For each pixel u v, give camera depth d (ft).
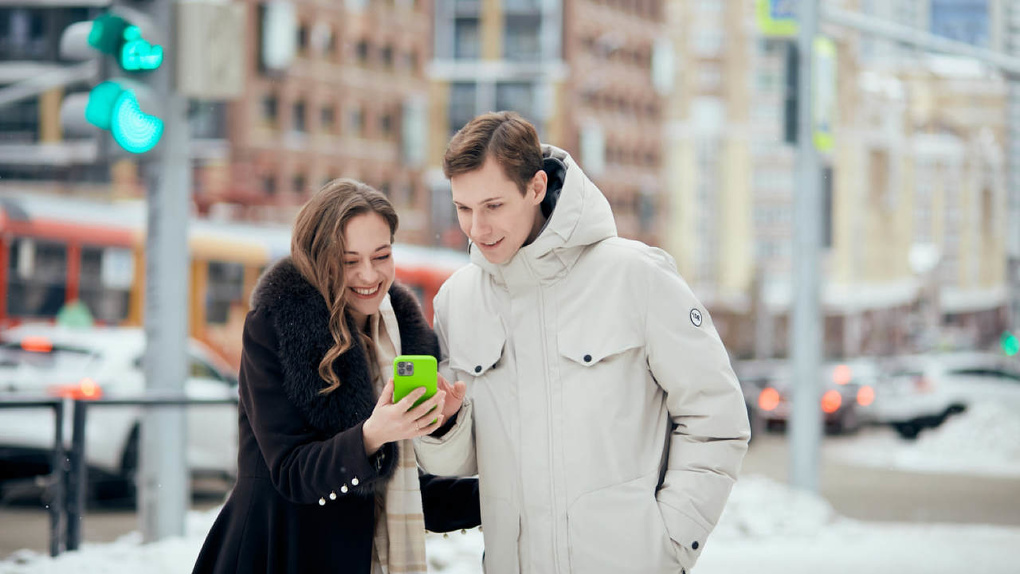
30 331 38.75
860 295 301.43
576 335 10.63
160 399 24.47
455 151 10.40
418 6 212.64
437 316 11.60
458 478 11.54
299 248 10.27
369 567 10.37
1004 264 366.22
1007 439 62.90
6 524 29.12
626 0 258.57
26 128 175.83
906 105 333.62
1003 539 32.48
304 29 190.60
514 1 226.79
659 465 10.80
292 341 10.04
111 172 158.30
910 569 27.04
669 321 10.71
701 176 289.53
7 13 177.37
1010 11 303.27
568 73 229.25
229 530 10.34
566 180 10.66
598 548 10.39
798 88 39.50
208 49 25.27
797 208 39.58
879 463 61.11
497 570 10.77
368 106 203.00
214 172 174.81
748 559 28.27
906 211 330.54
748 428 10.89
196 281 64.80
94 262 60.13
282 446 9.95
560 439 10.52
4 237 56.65
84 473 23.76
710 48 291.58
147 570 22.16
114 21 24.64
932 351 234.58
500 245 10.52
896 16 325.83
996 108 359.05
